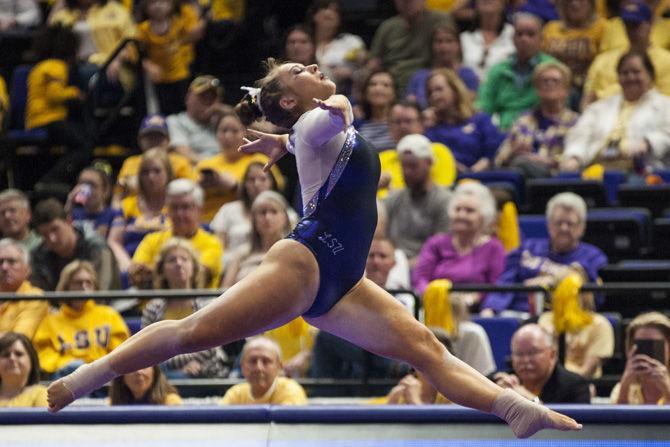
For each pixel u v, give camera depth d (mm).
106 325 22891
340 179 13414
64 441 16172
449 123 29328
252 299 13047
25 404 20141
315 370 22250
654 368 18859
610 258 26016
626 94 29031
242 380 22031
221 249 25375
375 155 13766
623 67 28953
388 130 30234
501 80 30953
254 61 37781
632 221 25828
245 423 16578
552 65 29625
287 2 40375
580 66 31781
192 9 35531
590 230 26094
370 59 33250
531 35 30703
